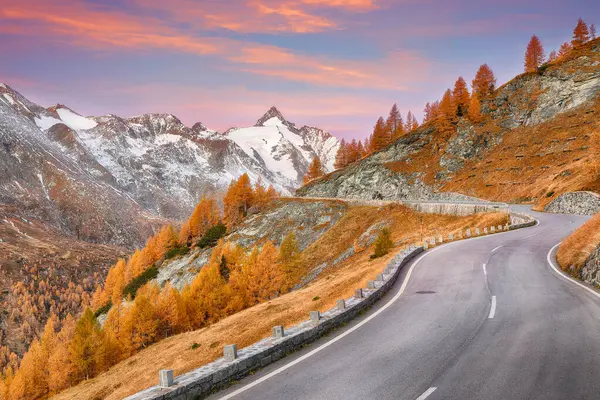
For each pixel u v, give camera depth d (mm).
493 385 7961
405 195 108875
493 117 114312
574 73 106875
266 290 60156
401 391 7910
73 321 121812
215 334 33562
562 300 14594
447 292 17047
